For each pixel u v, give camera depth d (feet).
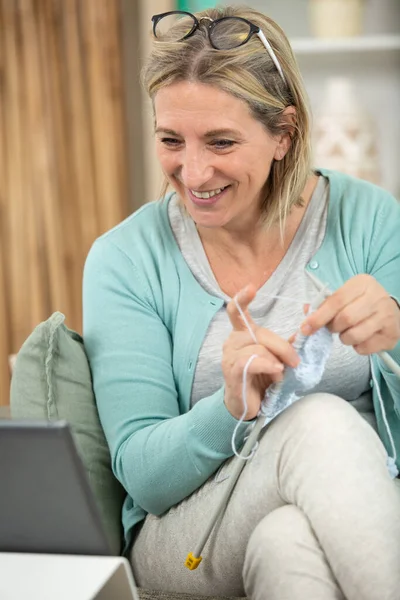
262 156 5.48
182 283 6.02
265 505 4.94
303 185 5.93
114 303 5.99
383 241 6.12
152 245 6.16
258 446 5.04
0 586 3.82
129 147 11.41
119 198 11.14
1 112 10.68
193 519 5.34
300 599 4.45
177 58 5.26
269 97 5.40
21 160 10.75
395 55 11.50
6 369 10.96
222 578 5.27
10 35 10.56
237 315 4.74
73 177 11.02
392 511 4.51
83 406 5.93
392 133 11.66
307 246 6.08
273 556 4.52
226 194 5.50
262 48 5.45
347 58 11.57
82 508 3.80
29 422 3.60
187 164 5.30
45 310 11.10
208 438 5.19
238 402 4.84
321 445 4.66
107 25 10.80
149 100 5.71
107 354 5.89
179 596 5.36
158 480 5.40
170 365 5.96
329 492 4.51
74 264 11.12
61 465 3.67
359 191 6.31
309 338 4.64
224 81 5.21
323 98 11.66
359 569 4.38
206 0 10.78
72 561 3.97
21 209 10.80
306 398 4.95
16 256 10.84
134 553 5.77
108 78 10.90
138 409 5.69
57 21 10.75
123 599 4.02
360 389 6.00
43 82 10.75
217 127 5.23
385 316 4.68
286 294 5.95
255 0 11.62
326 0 11.34
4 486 3.77
